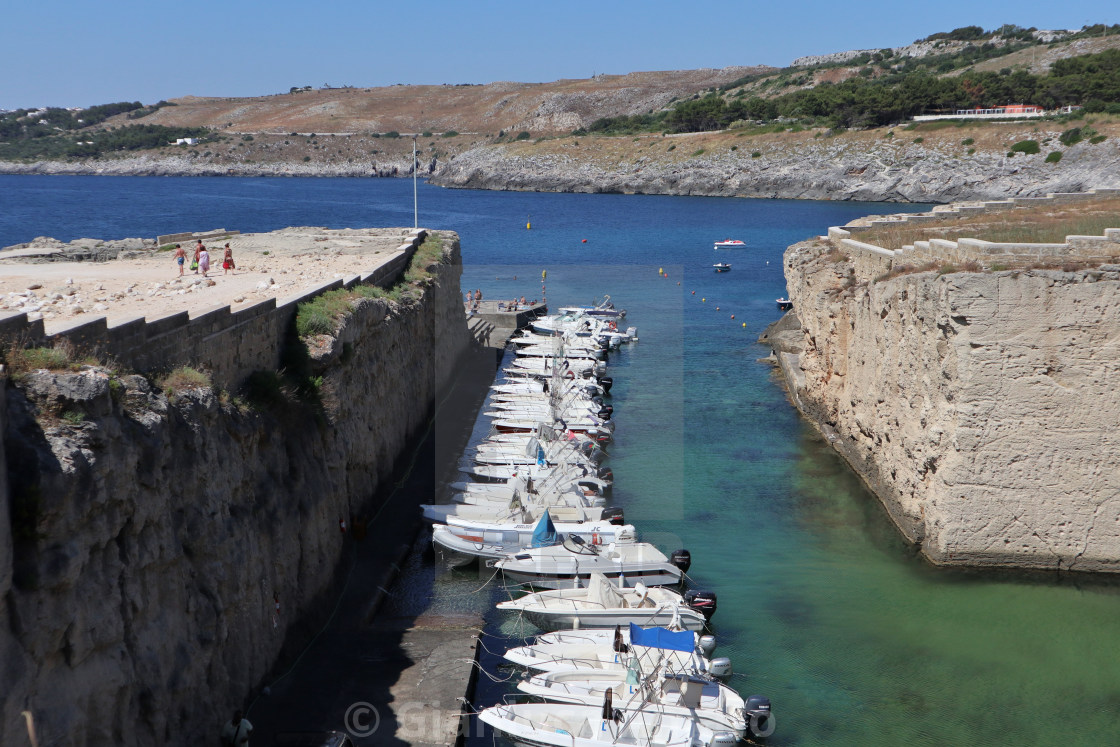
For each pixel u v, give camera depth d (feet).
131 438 46.70
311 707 60.34
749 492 108.58
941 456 87.30
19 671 37.40
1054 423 82.58
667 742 60.75
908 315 95.20
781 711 65.62
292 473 71.26
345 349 87.15
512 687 67.97
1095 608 79.41
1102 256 84.33
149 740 45.98
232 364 67.15
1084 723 63.93
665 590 80.18
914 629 76.54
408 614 77.46
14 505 38.42
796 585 84.48
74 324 48.85
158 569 48.44
